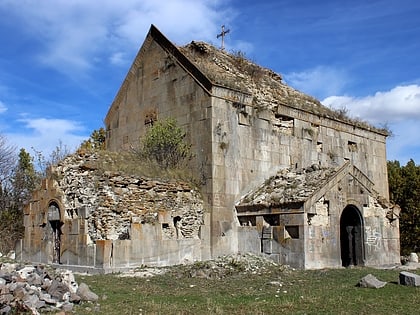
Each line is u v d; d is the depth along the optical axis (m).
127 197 19.58
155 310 10.71
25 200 35.19
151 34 26.14
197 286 14.46
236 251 21.75
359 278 16.42
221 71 25.23
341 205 21.12
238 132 22.98
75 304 11.18
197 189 21.86
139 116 26.41
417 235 35.59
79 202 20.05
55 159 37.25
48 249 21.08
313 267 19.33
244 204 21.84
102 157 21.56
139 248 19.06
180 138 23.22
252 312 10.66
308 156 26.41
